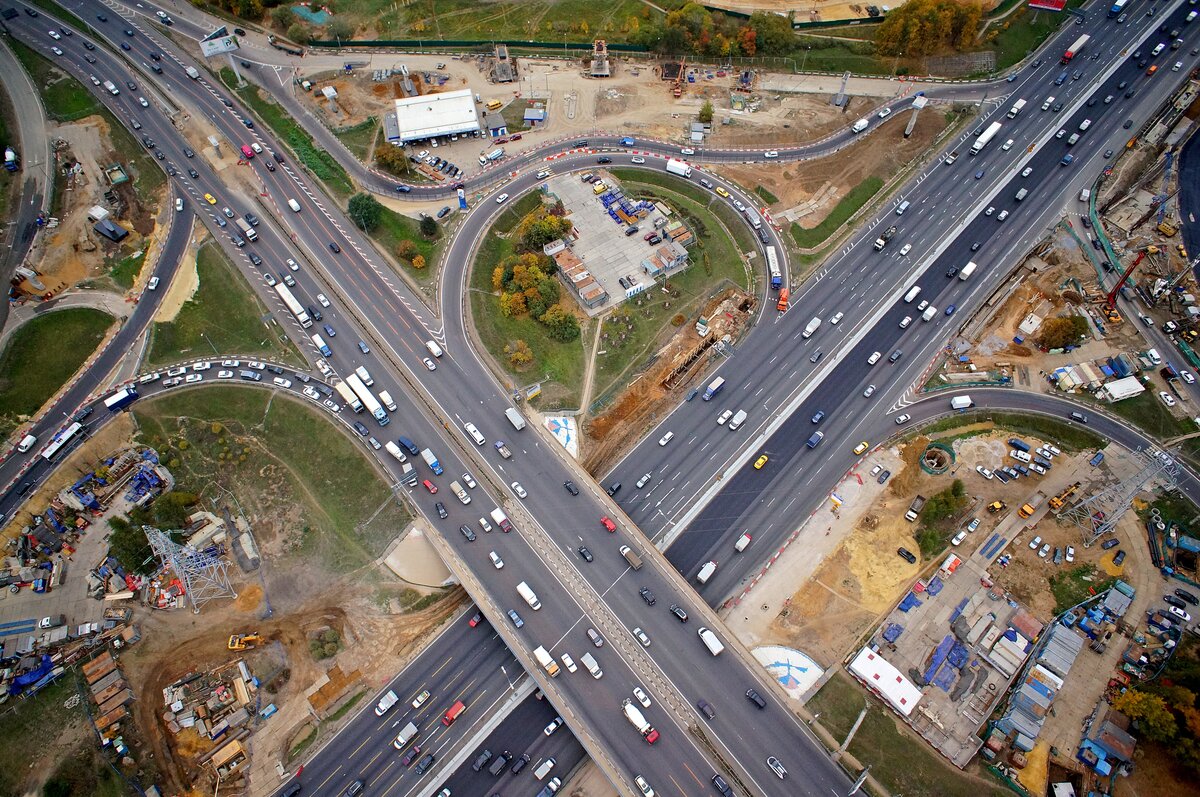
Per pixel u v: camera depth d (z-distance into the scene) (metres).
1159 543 133.12
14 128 175.88
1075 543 134.50
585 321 159.75
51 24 196.25
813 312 161.75
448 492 137.00
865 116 193.00
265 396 148.25
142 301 157.25
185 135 181.00
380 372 150.25
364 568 133.50
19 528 131.62
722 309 162.00
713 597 131.50
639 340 157.25
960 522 137.50
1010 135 187.00
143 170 174.50
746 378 153.38
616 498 140.50
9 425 141.00
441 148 187.38
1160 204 176.12
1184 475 141.00
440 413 145.62
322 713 121.88
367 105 193.25
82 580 128.88
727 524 138.50
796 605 130.75
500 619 123.25
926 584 131.62
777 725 115.19
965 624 127.62
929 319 160.00
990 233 171.88
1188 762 110.19
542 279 160.38
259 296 159.38
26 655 121.75
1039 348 157.25
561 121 192.88
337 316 156.88
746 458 144.62
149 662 123.88
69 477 137.25
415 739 120.00
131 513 132.62
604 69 199.88
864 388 152.62
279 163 178.75
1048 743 117.25
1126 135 185.12
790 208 178.25
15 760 115.12
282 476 140.75
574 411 148.62
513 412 143.12
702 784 110.31
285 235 167.25
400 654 127.19
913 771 114.62
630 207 175.25
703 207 178.50
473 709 122.44
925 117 191.12
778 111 194.62
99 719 117.31
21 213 164.00
